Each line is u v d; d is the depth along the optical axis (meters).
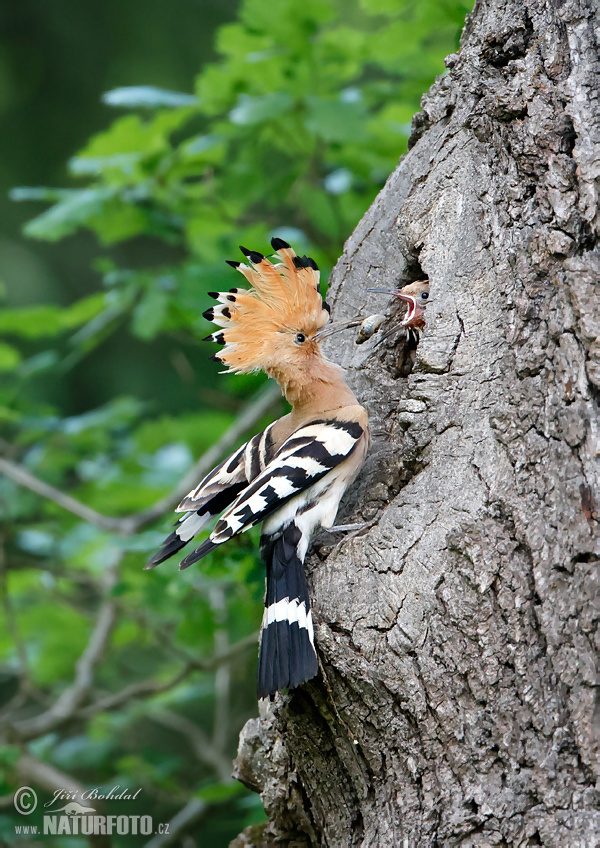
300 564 6.24
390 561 5.80
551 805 5.08
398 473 6.52
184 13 18.39
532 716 5.27
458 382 6.04
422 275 7.43
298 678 5.64
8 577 12.78
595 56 6.12
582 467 5.42
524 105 6.24
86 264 18.52
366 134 10.30
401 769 5.59
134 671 15.00
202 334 11.37
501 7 6.61
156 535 8.87
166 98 10.92
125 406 12.66
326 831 6.23
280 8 10.58
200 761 12.48
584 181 5.85
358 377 7.39
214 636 10.14
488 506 5.65
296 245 11.18
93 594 13.47
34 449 12.59
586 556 5.28
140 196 11.23
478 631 5.48
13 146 18.17
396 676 5.58
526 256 6.01
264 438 7.13
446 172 6.53
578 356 5.55
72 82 18.31
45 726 11.24
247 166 11.52
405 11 11.29
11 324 11.95
